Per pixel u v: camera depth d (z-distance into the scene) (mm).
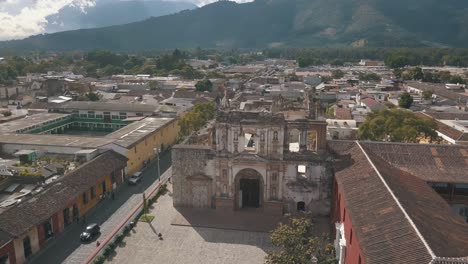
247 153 70500
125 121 129250
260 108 84688
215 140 71750
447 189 63969
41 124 121062
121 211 73438
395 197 46625
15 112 139375
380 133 89938
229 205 73188
